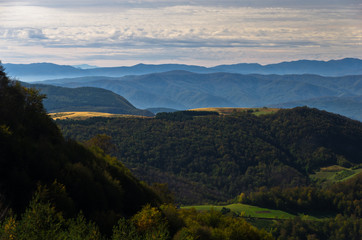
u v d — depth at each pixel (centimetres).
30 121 2844
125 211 2630
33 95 3117
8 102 2759
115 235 1645
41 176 2188
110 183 2655
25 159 2192
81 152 3091
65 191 2033
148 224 1978
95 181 2491
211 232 2639
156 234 1748
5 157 2092
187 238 2136
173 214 2652
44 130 2933
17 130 2538
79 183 2272
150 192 3481
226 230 2770
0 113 2591
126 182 3162
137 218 2061
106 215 2077
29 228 1371
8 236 1311
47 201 1781
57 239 1367
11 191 1906
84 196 2225
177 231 2309
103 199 2330
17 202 1842
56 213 1686
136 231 1848
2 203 1598
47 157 2327
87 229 1547
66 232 1425
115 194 2542
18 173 1989
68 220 1606
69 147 2986
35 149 2380
